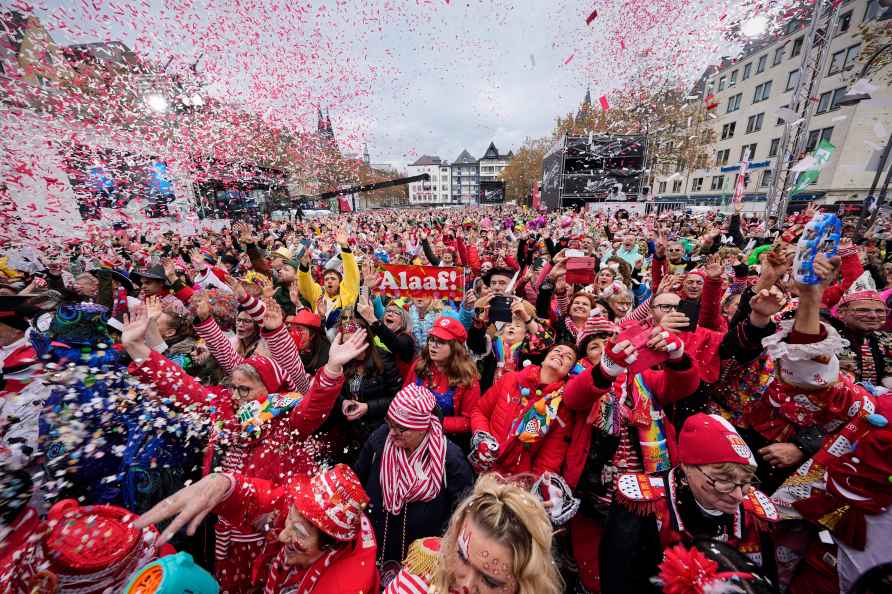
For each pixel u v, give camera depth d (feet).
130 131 16.29
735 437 4.10
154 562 3.31
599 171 78.89
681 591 3.24
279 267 17.21
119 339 7.36
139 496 5.29
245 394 6.41
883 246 23.88
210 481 4.55
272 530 5.10
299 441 6.26
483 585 3.31
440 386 8.75
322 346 10.55
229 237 30.09
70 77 13.24
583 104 66.44
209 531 6.19
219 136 22.47
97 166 15.46
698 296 12.30
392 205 209.87
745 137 80.28
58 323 5.91
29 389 4.46
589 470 6.64
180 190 20.81
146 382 5.95
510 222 63.93
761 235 30.40
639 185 77.00
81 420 4.56
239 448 5.99
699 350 7.55
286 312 16.72
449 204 310.45
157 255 17.51
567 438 6.45
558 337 11.60
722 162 87.40
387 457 6.16
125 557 3.43
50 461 3.94
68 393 4.68
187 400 6.06
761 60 75.31
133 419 5.29
